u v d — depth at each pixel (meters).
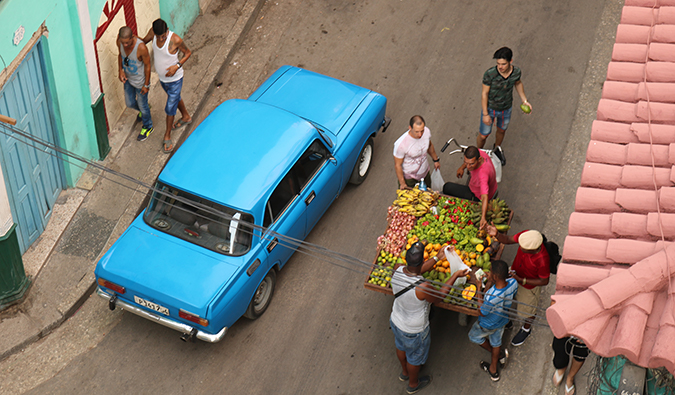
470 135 10.97
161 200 8.41
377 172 10.55
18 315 8.56
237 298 7.89
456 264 7.42
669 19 6.94
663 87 6.20
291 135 8.81
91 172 10.21
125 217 9.80
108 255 8.06
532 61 12.02
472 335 7.68
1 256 8.04
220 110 9.19
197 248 8.05
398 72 12.02
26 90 8.50
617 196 5.38
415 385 7.93
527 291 7.72
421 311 7.08
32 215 9.11
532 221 9.77
